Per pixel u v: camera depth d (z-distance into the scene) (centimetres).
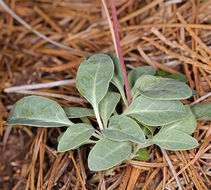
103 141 36
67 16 51
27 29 50
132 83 40
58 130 41
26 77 45
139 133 35
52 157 39
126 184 37
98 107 38
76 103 42
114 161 35
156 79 37
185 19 45
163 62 44
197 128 38
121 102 41
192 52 42
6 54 49
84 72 37
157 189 37
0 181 43
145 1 48
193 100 40
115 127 36
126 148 36
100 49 47
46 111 37
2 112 44
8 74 47
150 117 36
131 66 44
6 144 44
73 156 38
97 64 37
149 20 46
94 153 35
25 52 49
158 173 38
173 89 36
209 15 43
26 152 43
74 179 38
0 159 44
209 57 41
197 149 38
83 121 39
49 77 46
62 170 38
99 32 48
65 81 44
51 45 49
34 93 43
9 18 51
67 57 47
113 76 38
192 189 37
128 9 48
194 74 41
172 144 36
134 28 45
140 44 45
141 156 37
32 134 43
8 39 50
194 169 37
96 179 38
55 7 51
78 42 48
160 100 36
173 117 36
